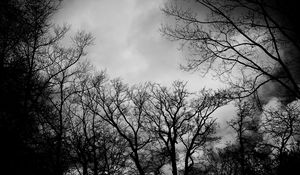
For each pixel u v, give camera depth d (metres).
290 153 19.20
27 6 13.08
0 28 11.91
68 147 16.38
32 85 12.77
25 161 10.95
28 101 12.38
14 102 11.00
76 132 18.81
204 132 22.55
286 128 15.17
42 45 14.95
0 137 10.16
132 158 20.08
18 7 12.43
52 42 15.60
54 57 16.69
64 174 15.66
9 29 12.16
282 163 19.23
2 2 11.65
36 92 13.08
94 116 20.97
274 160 19.61
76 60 17.91
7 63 11.58
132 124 23.41
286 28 9.93
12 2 12.03
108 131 21.61
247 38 10.73
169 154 21.75
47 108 14.15
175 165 21.25
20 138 10.76
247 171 21.38
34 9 13.47
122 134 20.72
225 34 11.66
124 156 20.52
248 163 21.42
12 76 11.41
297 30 9.74
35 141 11.93
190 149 21.97
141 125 22.75
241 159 21.77
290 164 18.94
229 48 11.27
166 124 23.31
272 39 10.30
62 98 16.95
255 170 21.02
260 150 18.19
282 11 10.02
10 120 10.59
